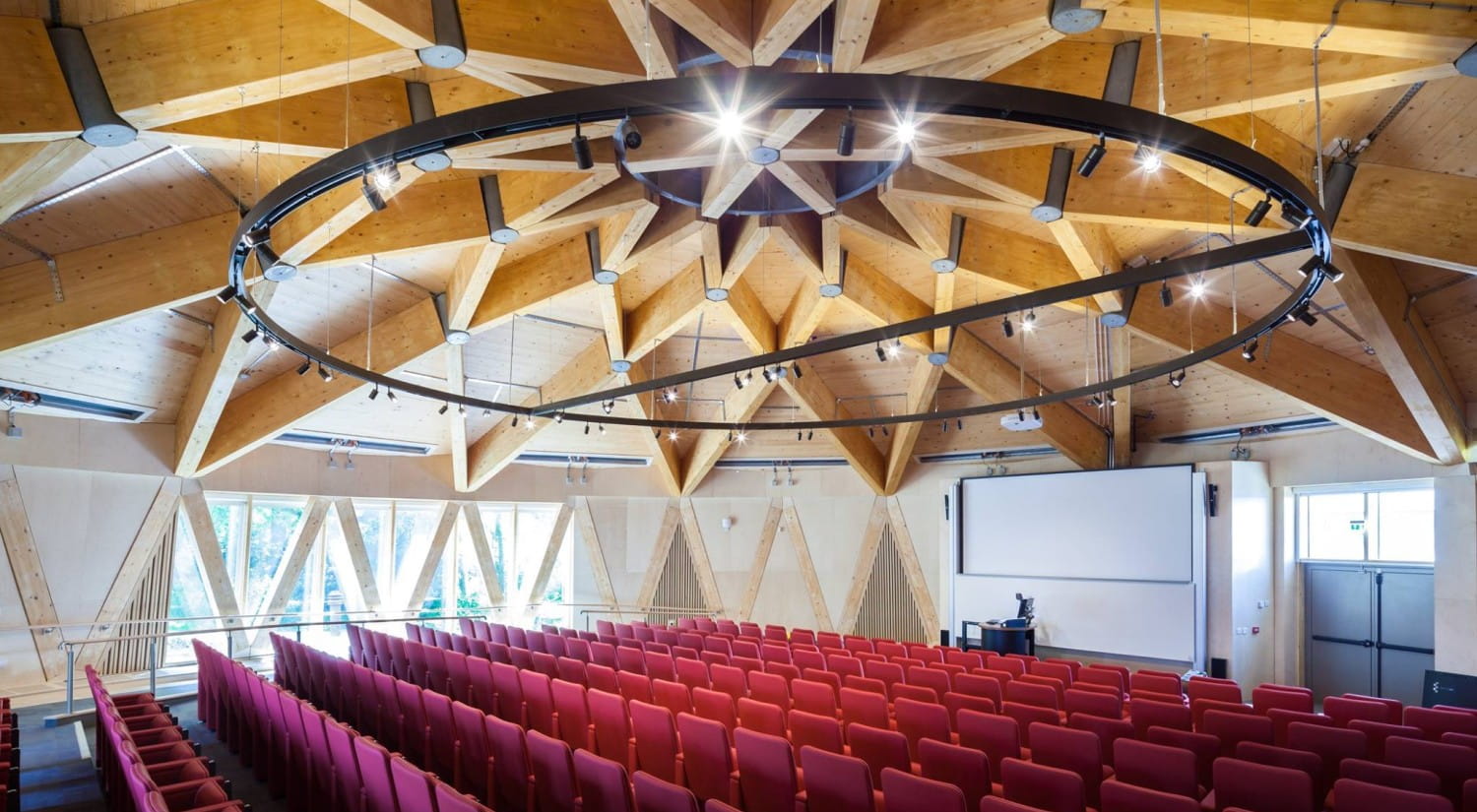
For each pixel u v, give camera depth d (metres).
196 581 13.01
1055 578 14.45
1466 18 4.92
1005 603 14.97
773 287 12.07
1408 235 7.02
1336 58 5.55
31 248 7.74
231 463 13.39
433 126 3.85
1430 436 10.26
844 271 10.88
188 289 8.27
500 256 9.88
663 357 14.71
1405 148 6.93
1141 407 14.52
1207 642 12.85
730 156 6.89
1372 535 12.39
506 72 5.45
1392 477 11.66
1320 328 10.49
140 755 5.05
